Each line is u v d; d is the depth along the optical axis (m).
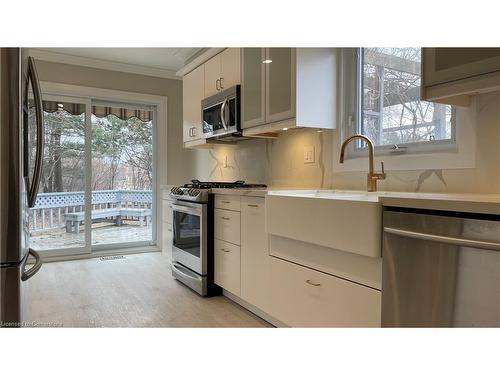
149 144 4.88
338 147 2.51
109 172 4.62
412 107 2.11
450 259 1.19
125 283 3.28
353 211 1.52
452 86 1.46
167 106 4.80
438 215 1.23
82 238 4.36
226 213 2.69
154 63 4.44
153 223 4.87
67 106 4.24
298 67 2.35
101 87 4.35
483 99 1.68
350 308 1.59
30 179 1.45
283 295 2.06
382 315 1.41
